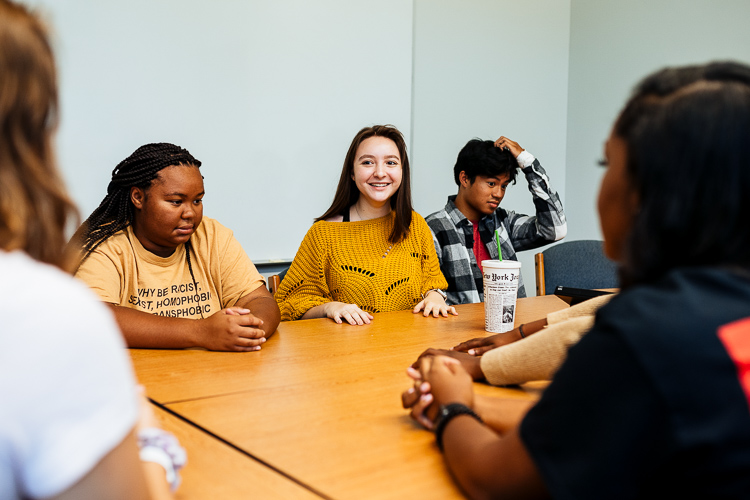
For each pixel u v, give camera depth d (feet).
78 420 1.25
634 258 1.83
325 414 2.98
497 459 1.91
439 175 11.78
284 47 9.49
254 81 9.28
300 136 9.75
